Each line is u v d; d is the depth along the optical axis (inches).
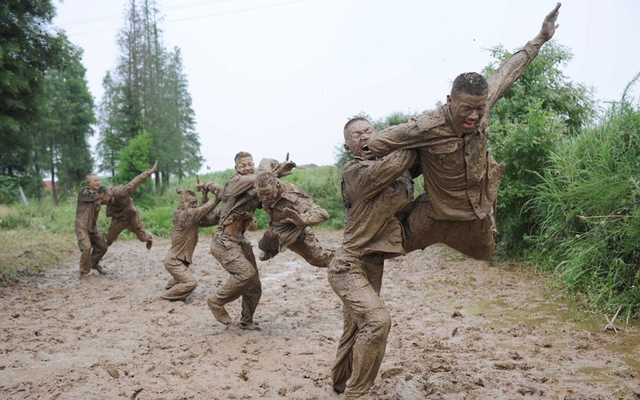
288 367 234.2
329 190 837.8
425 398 194.2
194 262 538.0
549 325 281.6
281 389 207.5
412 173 177.5
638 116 358.9
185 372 229.9
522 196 426.3
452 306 330.6
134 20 1288.1
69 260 573.0
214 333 293.4
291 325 305.0
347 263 178.7
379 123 856.9
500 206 440.8
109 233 475.2
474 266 446.9
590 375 212.8
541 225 406.9
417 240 181.0
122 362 244.8
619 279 306.7
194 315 336.2
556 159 386.9
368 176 166.6
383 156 164.7
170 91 1398.9
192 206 383.2
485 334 271.0
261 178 247.6
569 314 300.2
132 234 753.6
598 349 243.1
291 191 259.4
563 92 507.8
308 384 214.1
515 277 397.7
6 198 1086.4
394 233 176.7
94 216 472.4
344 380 202.4
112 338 286.4
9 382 224.4
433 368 220.4
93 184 467.2
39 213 920.3
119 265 536.7
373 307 169.0
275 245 282.2
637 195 314.5
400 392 198.8
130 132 1215.6
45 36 507.8
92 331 301.7
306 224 239.9
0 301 386.3
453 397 193.5
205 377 224.5
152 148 1135.6
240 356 250.7
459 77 150.0
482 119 160.7
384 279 425.1
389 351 248.8
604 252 316.8
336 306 346.9
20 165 904.9
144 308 354.0
